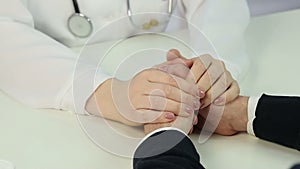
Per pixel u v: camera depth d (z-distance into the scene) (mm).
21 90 818
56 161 688
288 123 688
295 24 1039
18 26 864
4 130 749
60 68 808
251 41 978
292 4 1196
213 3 941
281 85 833
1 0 880
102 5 961
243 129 729
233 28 912
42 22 972
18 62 826
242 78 850
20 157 696
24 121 770
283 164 674
